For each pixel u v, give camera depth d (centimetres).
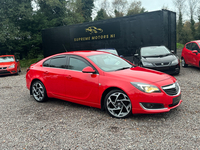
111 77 393
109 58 483
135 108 365
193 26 3975
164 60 786
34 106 515
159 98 354
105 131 338
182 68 1052
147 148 275
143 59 826
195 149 265
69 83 460
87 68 408
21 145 307
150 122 363
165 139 297
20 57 2539
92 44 1275
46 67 529
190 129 325
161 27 973
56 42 1487
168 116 387
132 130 335
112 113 395
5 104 552
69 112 448
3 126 388
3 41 2100
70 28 1377
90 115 420
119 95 385
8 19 2086
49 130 357
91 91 419
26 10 2167
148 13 1006
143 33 1037
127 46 1111
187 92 556
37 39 2348
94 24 1241
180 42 4075
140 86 360
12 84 899
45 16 2561
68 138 321
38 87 552
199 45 938
